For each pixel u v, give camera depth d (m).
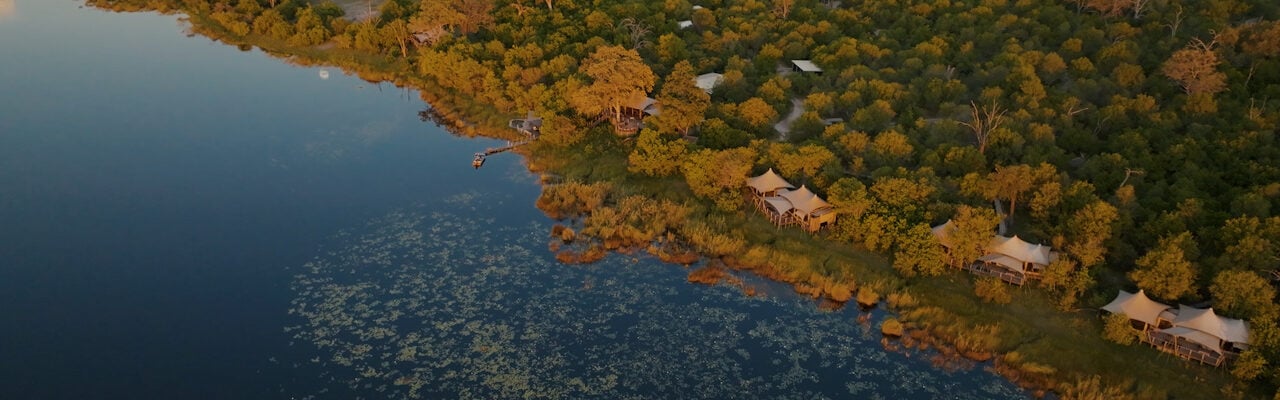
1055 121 107.06
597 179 105.25
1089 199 85.38
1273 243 75.19
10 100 133.62
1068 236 82.56
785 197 92.56
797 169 96.31
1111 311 72.75
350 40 155.88
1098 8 147.38
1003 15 147.75
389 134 122.62
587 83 117.31
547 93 118.75
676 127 108.94
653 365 73.56
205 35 171.00
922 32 142.12
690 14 160.50
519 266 88.06
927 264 80.56
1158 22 139.00
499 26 151.50
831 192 89.44
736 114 112.06
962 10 154.88
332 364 72.69
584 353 74.94
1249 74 117.25
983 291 77.88
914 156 100.38
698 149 101.44
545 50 138.00
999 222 85.94
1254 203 81.88
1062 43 136.75
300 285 84.25
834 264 85.88
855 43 135.50
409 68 146.12
